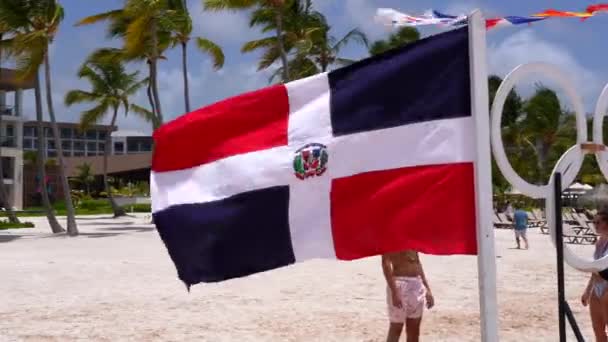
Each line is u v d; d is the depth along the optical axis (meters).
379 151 4.80
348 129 4.89
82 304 11.20
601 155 5.10
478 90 4.50
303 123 5.04
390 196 4.75
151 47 34.44
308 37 36.91
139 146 128.25
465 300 11.33
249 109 5.17
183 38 37.28
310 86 5.06
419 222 4.67
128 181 90.06
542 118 52.81
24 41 29.16
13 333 9.02
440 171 4.66
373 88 4.84
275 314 10.20
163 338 8.70
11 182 63.06
